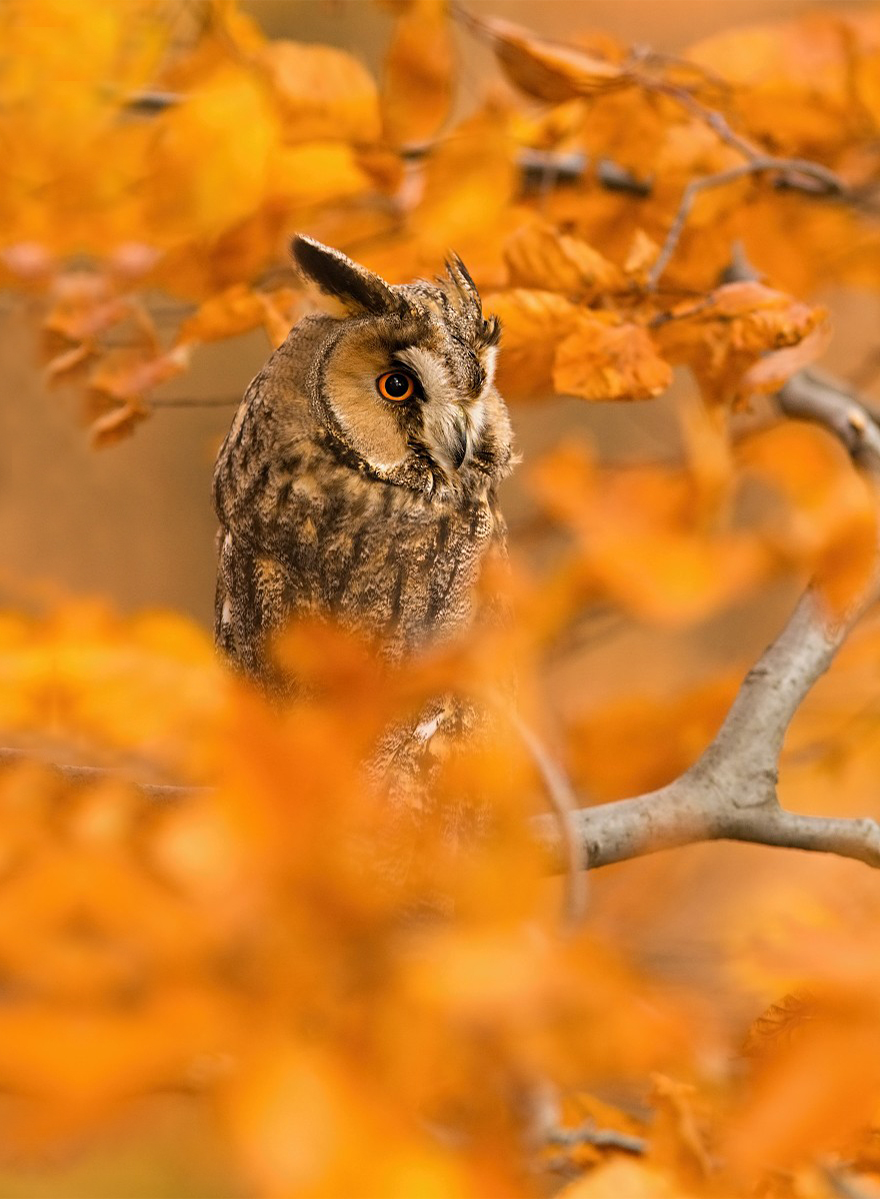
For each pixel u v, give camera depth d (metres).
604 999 6.52
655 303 9.31
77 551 12.50
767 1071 6.53
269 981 6.32
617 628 9.34
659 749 9.30
